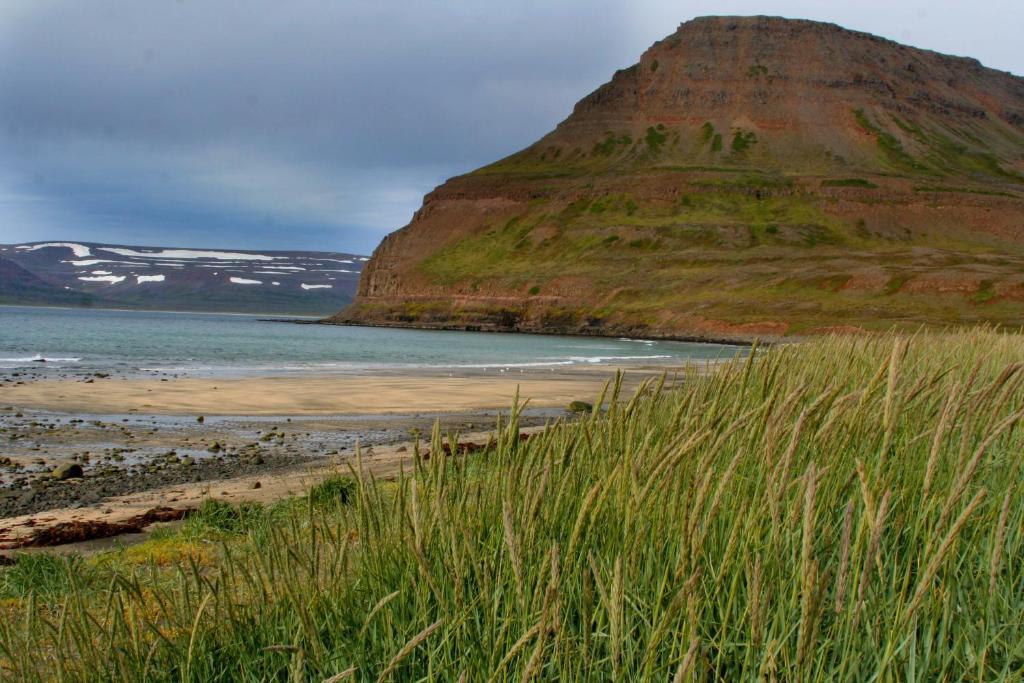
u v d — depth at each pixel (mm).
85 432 20438
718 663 2512
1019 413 2402
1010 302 98000
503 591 3014
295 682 2635
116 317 190750
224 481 14188
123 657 3256
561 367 48656
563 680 2553
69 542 9570
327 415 24781
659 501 2986
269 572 3686
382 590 3277
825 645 2432
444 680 2873
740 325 107500
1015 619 2766
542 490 3000
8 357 47344
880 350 7207
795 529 2801
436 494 3240
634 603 2861
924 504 3039
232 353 58719
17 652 3588
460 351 72500
